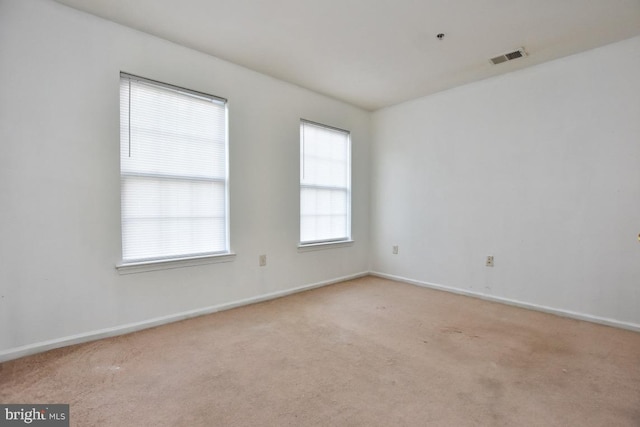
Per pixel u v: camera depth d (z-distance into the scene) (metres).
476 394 1.75
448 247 3.89
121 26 2.51
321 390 1.78
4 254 2.09
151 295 2.71
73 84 2.31
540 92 3.16
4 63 2.07
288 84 3.67
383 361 2.12
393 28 2.55
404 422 1.52
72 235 2.33
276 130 3.56
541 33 2.62
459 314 3.07
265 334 2.57
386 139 4.56
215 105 3.11
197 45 2.84
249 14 2.38
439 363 2.10
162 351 2.25
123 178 2.58
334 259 4.28
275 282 3.60
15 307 2.13
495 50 2.90
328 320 2.89
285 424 1.50
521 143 3.29
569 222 3.01
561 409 1.62
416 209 4.21
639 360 2.15
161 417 1.54
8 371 1.96
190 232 2.96
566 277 3.03
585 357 2.19
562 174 3.04
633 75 2.67
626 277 2.72
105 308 2.48
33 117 2.17
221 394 1.74
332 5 2.26
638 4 2.21
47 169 2.22
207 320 2.87
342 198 4.43
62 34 2.26
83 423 1.50
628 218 2.71
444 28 2.55
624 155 2.72
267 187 3.50
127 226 2.61
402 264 4.38
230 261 3.21
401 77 3.52
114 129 2.49
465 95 3.71
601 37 2.67
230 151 3.18
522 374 1.96
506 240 3.41
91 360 2.10
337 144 4.34
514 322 2.87
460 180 3.77
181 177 2.90
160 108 2.76
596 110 2.85
